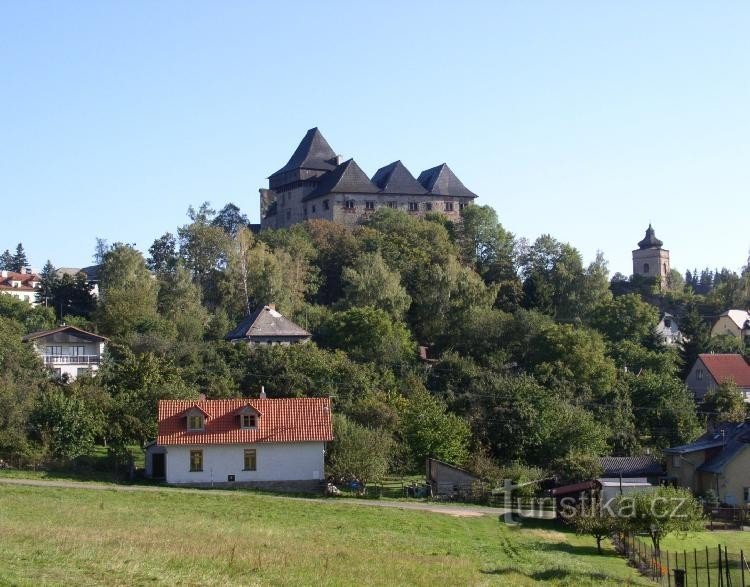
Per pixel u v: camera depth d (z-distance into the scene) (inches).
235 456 2618.1
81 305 5270.7
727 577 1563.7
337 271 5418.3
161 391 2999.5
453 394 3435.0
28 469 2618.1
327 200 6333.7
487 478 2647.6
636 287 6801.2
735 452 2748.5
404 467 2866.6
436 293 4638.3
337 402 3272.6
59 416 2701.8
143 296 4584.2
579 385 3659.0
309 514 2124.8
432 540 1893.5
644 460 2942.9
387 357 3878.0
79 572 1151.0
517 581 1478.8
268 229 5915.4
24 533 1402.6
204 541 1499.8
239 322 4621.1
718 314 6274.6
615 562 1904.5
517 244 5944.9
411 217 6156.5
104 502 2073.1
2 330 3673.7
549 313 5162.4
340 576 1334.9
